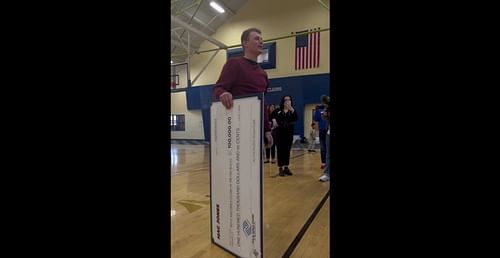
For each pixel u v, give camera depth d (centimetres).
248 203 125
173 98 1309
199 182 337
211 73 1191
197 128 1262
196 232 167
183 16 991
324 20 970
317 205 223
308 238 155
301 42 997
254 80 165
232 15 1121
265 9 1066
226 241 140
